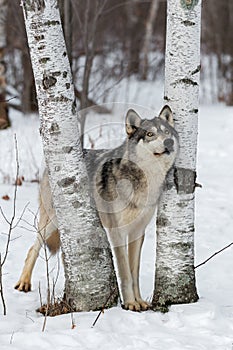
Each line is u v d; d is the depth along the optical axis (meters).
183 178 9.23
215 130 27.94
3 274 10.95
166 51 9.19
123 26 38.03
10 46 28.98
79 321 8.77
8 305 9.76
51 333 8.39
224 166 21.67
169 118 9.27
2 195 16.23
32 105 28.03
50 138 8.80
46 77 8.60
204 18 38.66
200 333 8.70
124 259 9.87
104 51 31.53
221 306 9.85
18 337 8.28
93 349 8.01
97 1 19.28
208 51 38.50
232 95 35.47
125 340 8.33
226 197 17.88
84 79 18.12
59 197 8.98
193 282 9.61
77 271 9.13
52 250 10.82
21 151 20.50
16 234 13.43
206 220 15.76
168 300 9.48
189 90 9.11
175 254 9.40
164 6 39.94
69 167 8.87
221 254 13.33
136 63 32.19
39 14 8.44
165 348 8.12
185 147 9.20
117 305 9.51
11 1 23.03
